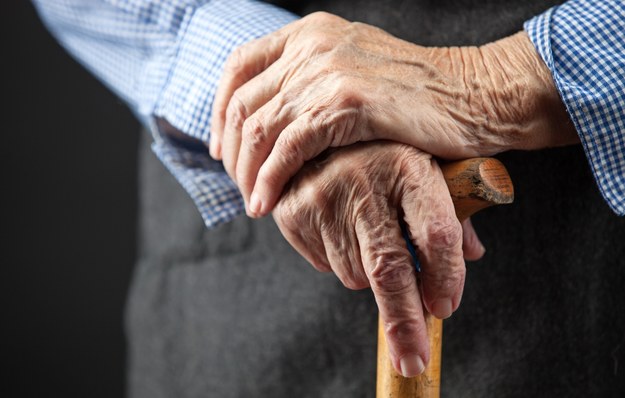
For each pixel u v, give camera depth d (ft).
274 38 1.90
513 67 1.81
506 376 2.08
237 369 2.47
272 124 1.80
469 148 1.78
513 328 2.06
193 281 2.57
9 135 4.31
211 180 2.07
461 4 2.03
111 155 4.39
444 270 1.72
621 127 1.77
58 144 4.35
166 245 2.64
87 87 4.31
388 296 1.73
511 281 2.05
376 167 1.74
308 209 1.78
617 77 1.77
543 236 2.02
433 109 1.76
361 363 2.25
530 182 2.00
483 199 1.71
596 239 1.99
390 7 2.09
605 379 2.03
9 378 4.44
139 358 2.81
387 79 1.77
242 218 2.40
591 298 2.01
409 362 1.74
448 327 2.12
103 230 4.45
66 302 4.46
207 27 2.07
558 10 1.84
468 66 1.81
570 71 1.80
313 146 1.75
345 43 1.81
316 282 2.27
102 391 4.48
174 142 2.13
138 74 2.27
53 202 4.40
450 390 2.14
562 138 1.85
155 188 2.68
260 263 2.38
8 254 4.39
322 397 2.32
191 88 2.06
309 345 2.31
